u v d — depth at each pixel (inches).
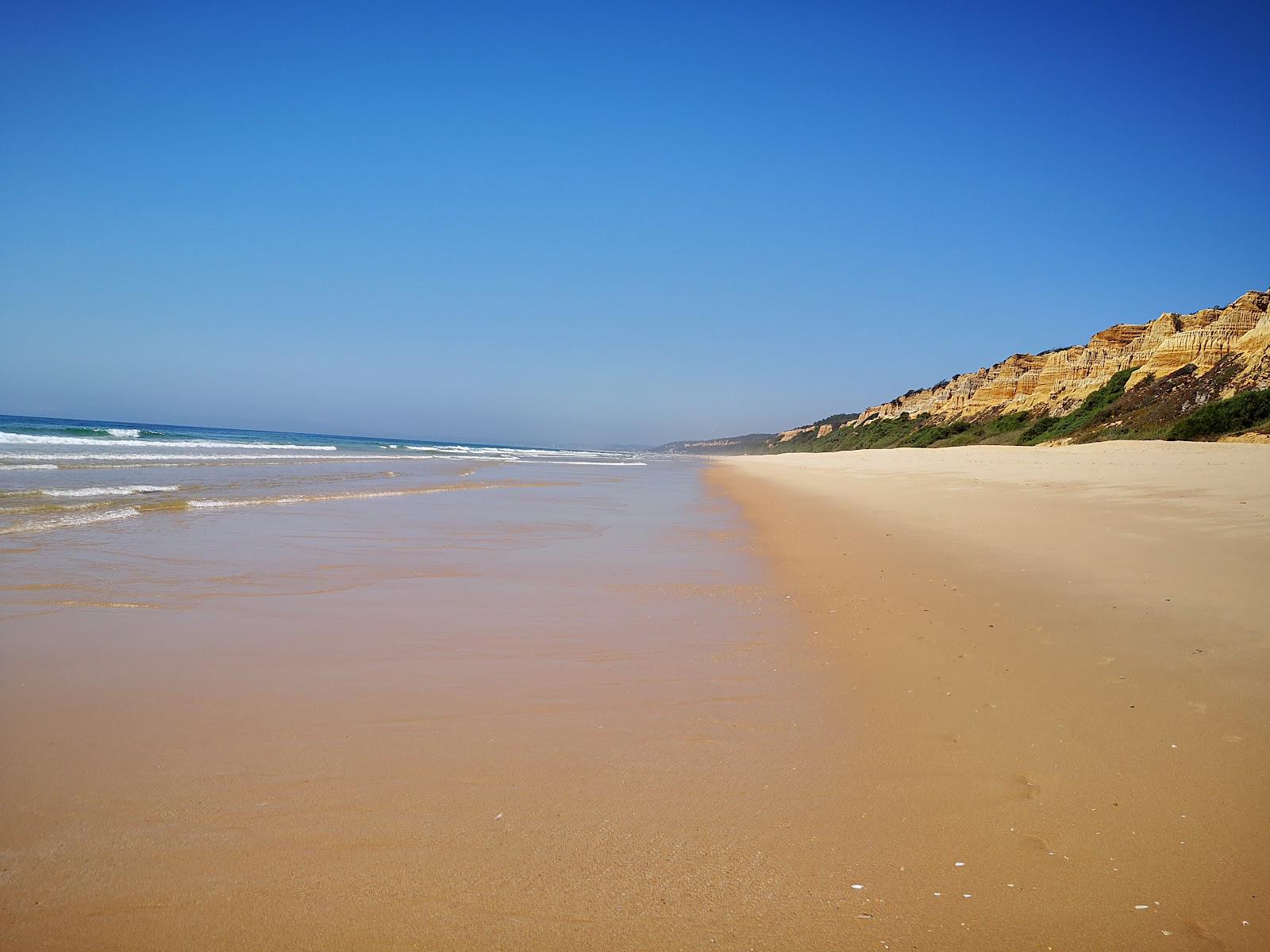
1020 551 384.8
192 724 173.0
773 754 160.6
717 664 224.2
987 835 128.3
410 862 119.7
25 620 253.0
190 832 126.6
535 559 408.5
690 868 119.4
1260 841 124.2
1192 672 199.6
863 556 401.4
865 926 106.3
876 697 194.2
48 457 1102.4
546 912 108.4
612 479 1274.6
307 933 103.3
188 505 566.6
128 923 104.4
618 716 183.0
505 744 165.3
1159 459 1106.1
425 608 292.0
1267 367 1797.5
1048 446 2187.5
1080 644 227.8
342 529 490.0
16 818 129.7
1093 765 152.1
